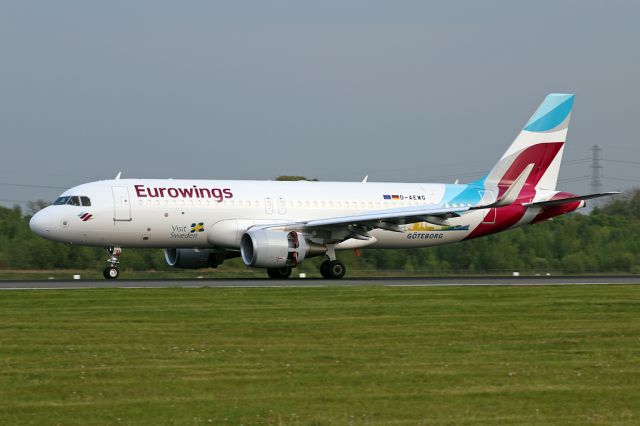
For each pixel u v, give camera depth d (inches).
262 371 2196.1
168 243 5137.8
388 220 5187.0
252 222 5221.5
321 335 2773.1
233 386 2028.8
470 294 4151.1
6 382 2054.6
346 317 3213.6
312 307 3508.9
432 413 1803.6
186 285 4507.9
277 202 5324.8
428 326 3009.4
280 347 2541.8
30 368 2213.3
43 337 2682.1
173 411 1803.6
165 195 5083.7
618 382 2102.6
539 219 5964.6
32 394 1942.7
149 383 2053.4
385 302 3737.7
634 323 3132.4
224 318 3137.3
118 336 2711.6
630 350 2551.7
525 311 3476.9
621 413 1820.9
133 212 4990.2
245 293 4025.6
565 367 2282.2
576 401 1914.4
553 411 1829.5
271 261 4938.5
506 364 2315.5
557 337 2790.4
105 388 2001.7
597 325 3075.8
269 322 3048.7
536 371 2225.6
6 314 3198.8
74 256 7819.9
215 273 6879.9
